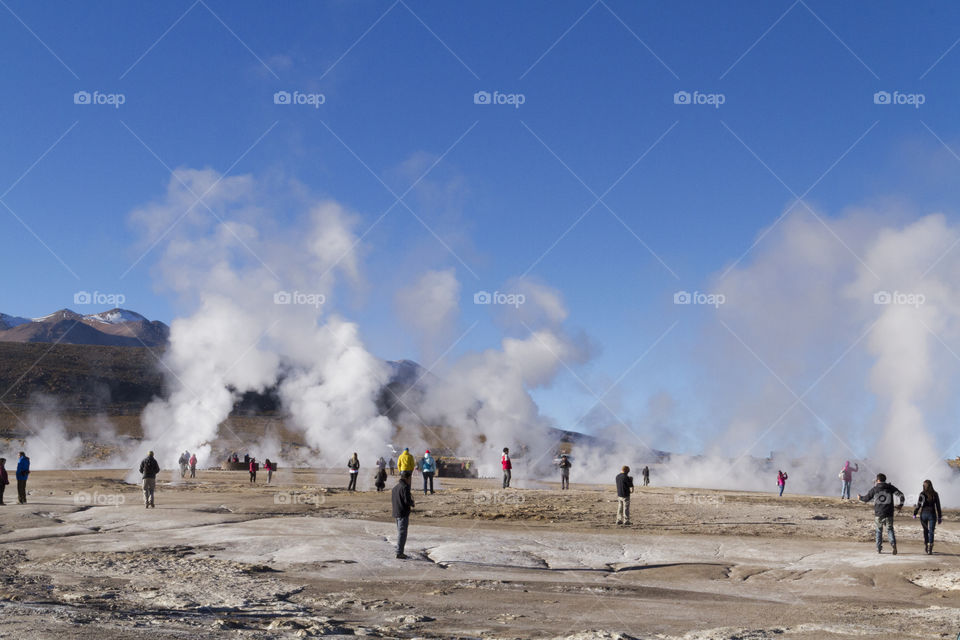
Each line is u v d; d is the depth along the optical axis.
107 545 18.06
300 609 11.33
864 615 11.87
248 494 35.78
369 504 30.42
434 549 18.34
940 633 10.40
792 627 10.72
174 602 11.48
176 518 23.47
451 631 9.99
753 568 16.89
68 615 9.27
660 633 10.16
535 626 10.47
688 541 21.09
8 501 29.61
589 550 19.03
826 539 22.58
